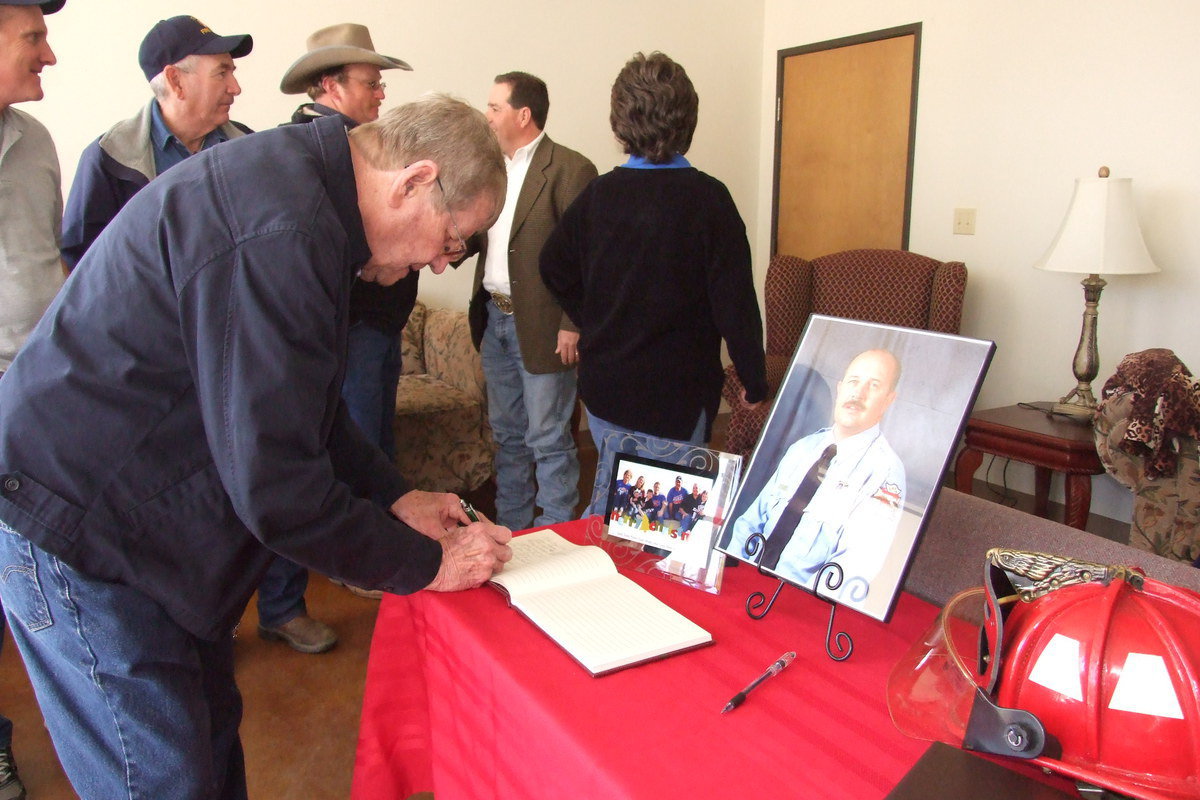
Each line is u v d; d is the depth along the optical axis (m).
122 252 0.93
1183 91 2.99
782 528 1.04
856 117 4.16
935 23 3.72
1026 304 3.58
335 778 1.86
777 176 4.65
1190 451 2.38
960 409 0.92
